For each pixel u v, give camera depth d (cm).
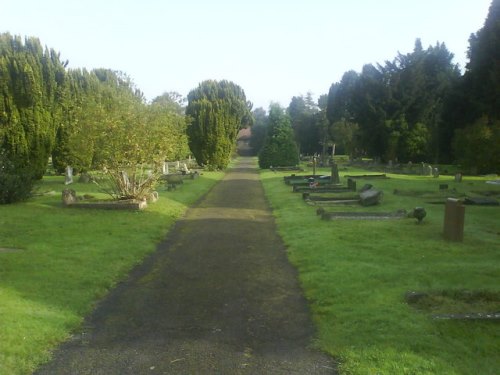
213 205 1756
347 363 452
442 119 4475
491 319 547
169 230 1223
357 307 604
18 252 884
